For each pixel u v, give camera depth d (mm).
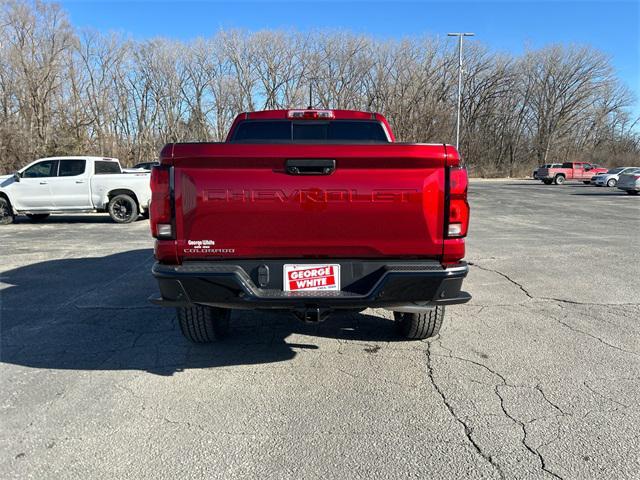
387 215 3152
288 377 3568
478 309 5242
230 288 3162
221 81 49875
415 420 2941
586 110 65062
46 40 39438
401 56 53594
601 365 3748
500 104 62562
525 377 3533
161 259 3221
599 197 25344
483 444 2676
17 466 2490
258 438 2750
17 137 31250
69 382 3482
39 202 13766
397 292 3180
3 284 6453
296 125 5359
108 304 5508
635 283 6414
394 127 54906
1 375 3600
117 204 13938
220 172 3107
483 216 15758
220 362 3857
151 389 3373
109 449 2641
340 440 2729
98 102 44531
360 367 3738
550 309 5242
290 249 3207
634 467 2467
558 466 2477
